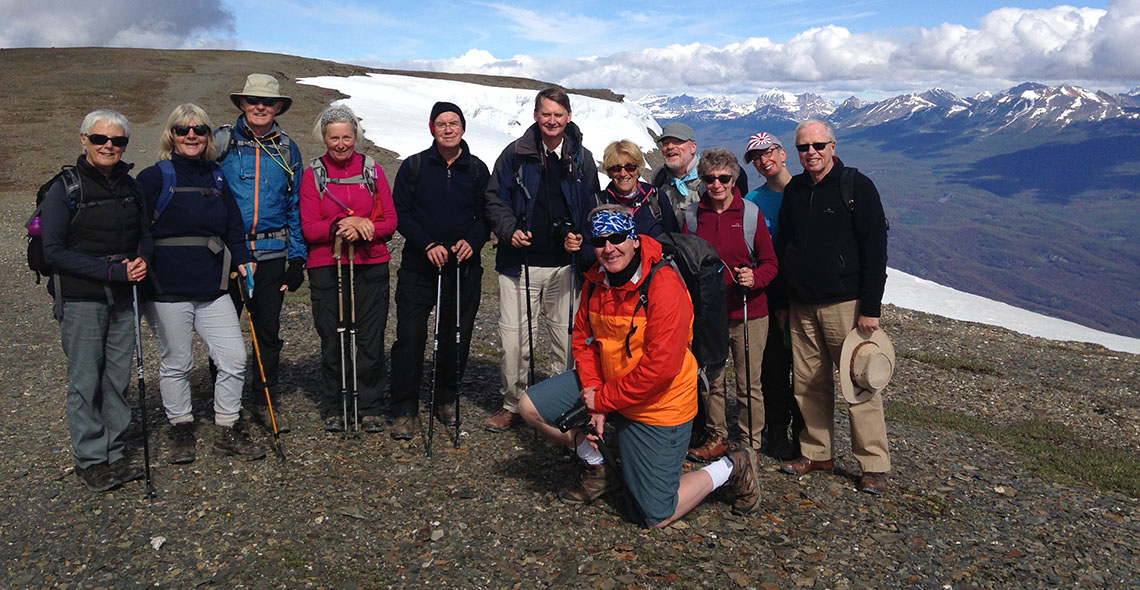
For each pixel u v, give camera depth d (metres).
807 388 6.75
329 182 6.66
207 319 6.19
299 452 6.67
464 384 9.20
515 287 7.16
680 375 5.31
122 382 6.02
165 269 5.87
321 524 5.43
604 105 96.19
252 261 6.43
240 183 6.52
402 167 6.95
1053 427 10.37
